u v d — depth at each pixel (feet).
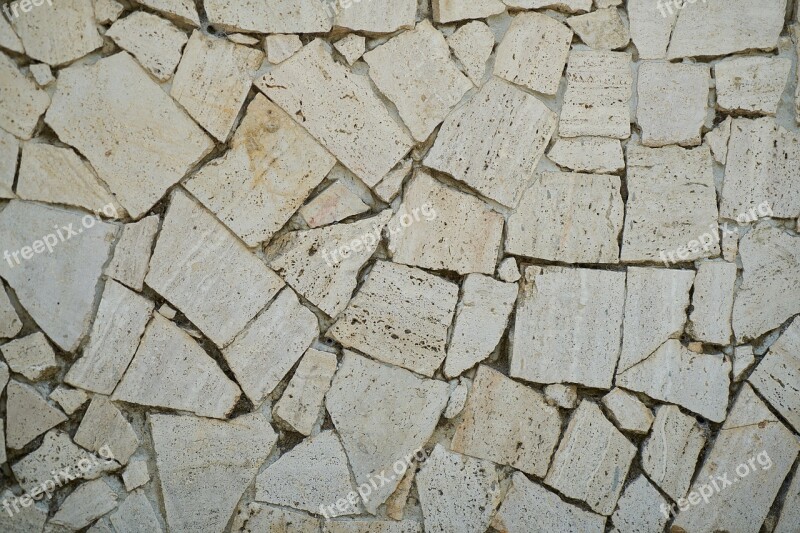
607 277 13.12
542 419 13.12
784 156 13.29
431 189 12.76
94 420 12.01
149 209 12.00
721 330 13.30
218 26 11.95
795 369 13.39
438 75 12.60
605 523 13.26
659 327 13.21
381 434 12.77
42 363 11.79
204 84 11.92
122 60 11.69
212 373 12.31
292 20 12.09
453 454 12.98
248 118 12.12
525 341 13.07
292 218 12.50
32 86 11.51
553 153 13.00
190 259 12.12
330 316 12.62
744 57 13.26
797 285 13.32
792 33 13.32
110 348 11.96
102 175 11.77
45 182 11.66
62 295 11.81
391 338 12.76
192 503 12.29
